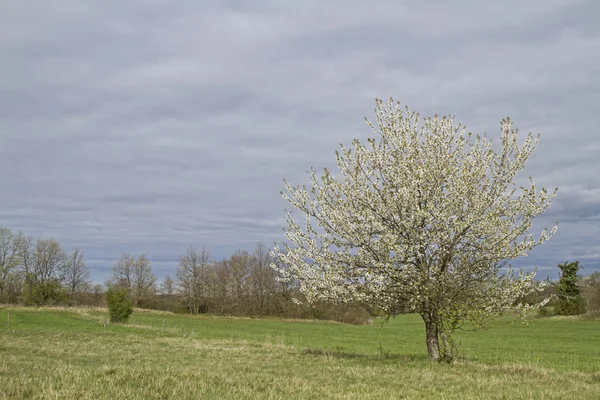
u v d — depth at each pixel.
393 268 18.06
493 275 17.94
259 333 46.59
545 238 17.38
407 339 44.66
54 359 18.72
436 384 14.13
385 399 11.63
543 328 59.16
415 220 18.17
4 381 11.72
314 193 19.81
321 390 12.73
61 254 84.19
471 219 17.70
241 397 11.21
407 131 19.47
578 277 73.62
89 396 10.35
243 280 88.19
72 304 88.69
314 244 19.72
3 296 78.69
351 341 41.31
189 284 91.56
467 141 19.08
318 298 19.77
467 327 55.34
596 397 12.11
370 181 19.27
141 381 12.66
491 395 12.26
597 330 56.16
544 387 13.70
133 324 46.97
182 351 23.91
